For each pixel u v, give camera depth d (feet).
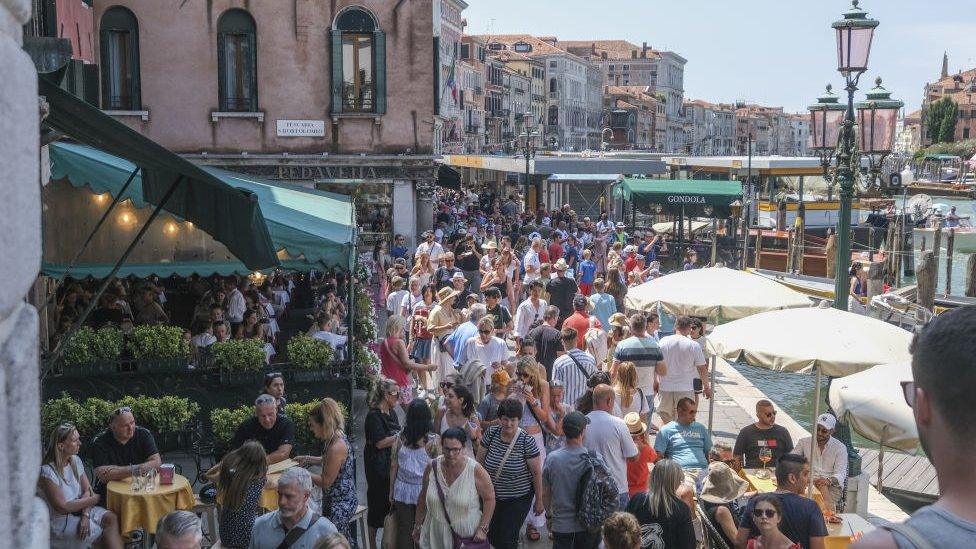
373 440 31.60
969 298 115.44
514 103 427.74
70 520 26.71
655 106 601.21
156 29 90.22
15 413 6.59
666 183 126.72
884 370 30.17
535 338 47.16
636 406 39.34
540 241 76.95
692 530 26.16
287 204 51.16
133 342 42.22
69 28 65.72
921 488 48.55
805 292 111.75
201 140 91.66
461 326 45.37
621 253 88.12
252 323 50.06
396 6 92.79
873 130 52.13
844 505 35.47
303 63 92.53
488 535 29.07
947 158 504.84
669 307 45.09
